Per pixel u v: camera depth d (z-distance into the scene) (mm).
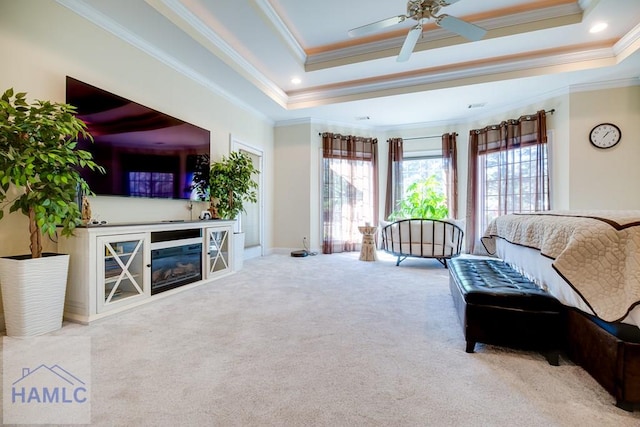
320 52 4008
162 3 2564
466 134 5535
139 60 2947
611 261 1270
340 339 1841
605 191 3975
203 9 2848
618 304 1215
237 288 3059
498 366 1526
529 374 1450
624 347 1163
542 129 4328
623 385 1161
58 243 2174
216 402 1215
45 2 2188
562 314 1562
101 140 2471
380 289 3039
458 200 5562
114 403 1198
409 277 3596
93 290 2086
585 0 2934
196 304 2527
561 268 1355
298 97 4945
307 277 3578
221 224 3531
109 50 2652
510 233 2350
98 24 2553
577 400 1243
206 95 3908
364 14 3223
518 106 4707
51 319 1918
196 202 3730
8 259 1831
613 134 3918
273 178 5730
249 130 4934
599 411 1171
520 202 4594
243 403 1212
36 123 1730
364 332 1952
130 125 2730
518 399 1250
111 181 2549
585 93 4023
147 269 2506
